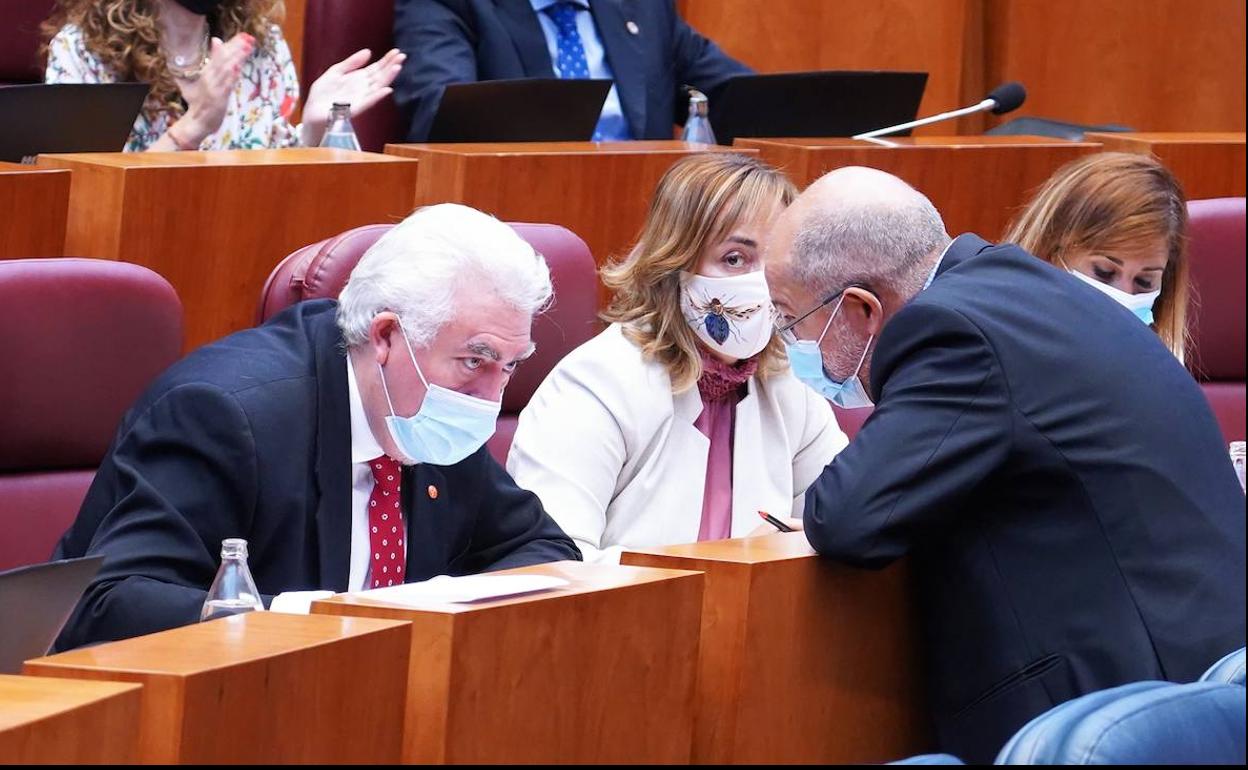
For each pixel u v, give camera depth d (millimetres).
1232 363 15719
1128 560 7969
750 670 7410
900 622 8336
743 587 7363
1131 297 10117
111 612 7668
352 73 15766
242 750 5605
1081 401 8023
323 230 12461
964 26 25094
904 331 8242
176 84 15125
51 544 9391
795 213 9016
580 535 9945
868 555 7742
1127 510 7980
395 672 6156
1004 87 16516
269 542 8203
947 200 15891
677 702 7207
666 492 10352
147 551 7852
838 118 16625
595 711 6797
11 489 9359
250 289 12180
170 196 11711
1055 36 25375
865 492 7773
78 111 12586
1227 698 5926
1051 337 8125
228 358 8406
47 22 15664
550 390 10352
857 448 7938
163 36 15141
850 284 8844
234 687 5551
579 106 15203
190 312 11930
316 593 7391
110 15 14961
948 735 8242
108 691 5266
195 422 8117
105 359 9570
